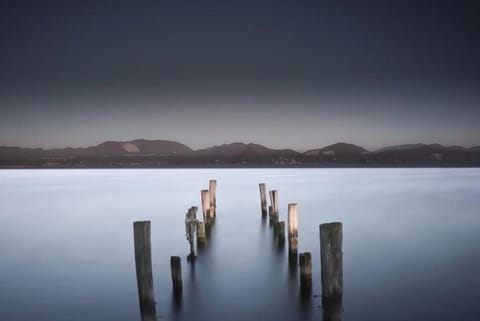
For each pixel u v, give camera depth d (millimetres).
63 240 27812
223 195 56156
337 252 10938
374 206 43781
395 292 16281
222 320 13945
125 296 16250
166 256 22250
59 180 104250
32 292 16922
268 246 23969
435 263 20516
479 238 26891
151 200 52156
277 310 14555
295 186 72875
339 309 10930
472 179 91312
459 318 13805
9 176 134625
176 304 15250
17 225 34344
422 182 81438
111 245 25969
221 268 19516
